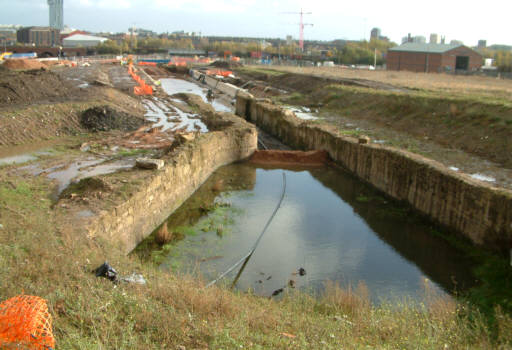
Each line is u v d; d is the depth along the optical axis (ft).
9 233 39.37
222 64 384.47
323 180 90.53
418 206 70.38
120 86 198.08
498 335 33.06
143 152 96.73
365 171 87.81
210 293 33.32
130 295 29.71
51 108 116.16
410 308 40.78
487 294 45.75
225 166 99.25
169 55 612.29
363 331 31.07
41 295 27.58
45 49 449.48
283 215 70.23
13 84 128.88
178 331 25.49
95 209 50.24
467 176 62.90
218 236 60.59
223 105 195.31
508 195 52.70
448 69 314.76
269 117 137.08
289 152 103.96
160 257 52.95
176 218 66.95
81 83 184.75
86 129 116.06
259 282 48.67
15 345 19.48
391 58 348.18
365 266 53.72
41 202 54.24
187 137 87.30
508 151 84.28
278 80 251.80
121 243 50.93
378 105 136.67
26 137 101.35
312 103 168.14
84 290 29.25
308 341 27.14
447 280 50.24
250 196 79.15
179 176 71.97
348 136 100.94
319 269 52.54
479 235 56.49
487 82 207.21
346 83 193.88
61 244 39.40
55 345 21.61
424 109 116.88
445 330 32.40
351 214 71.56
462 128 99.55
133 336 24.21
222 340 24.95
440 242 60.75
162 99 181.88
